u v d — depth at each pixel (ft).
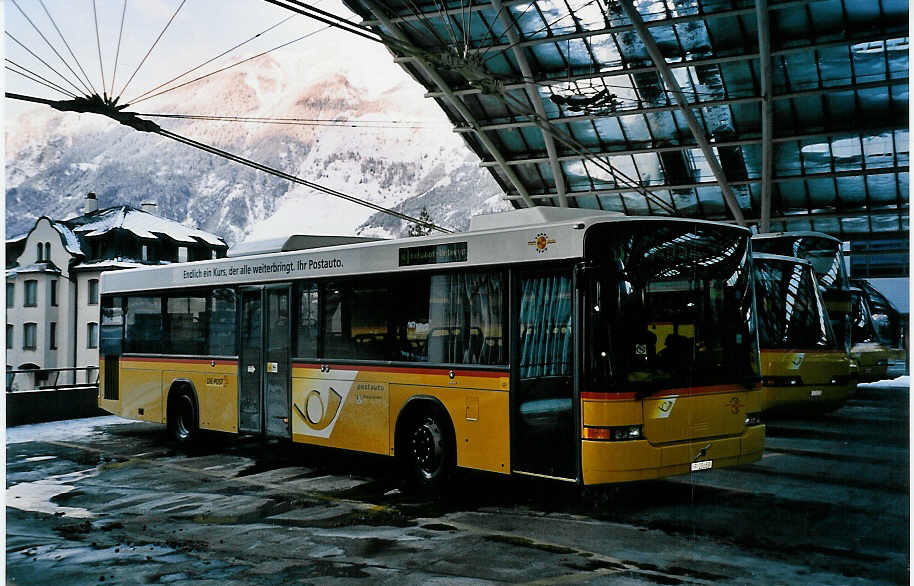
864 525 28.22
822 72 106.42
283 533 27.94
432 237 35.70
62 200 637.30
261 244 45.78
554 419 29.99
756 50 102.58
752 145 123.65
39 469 42.39
